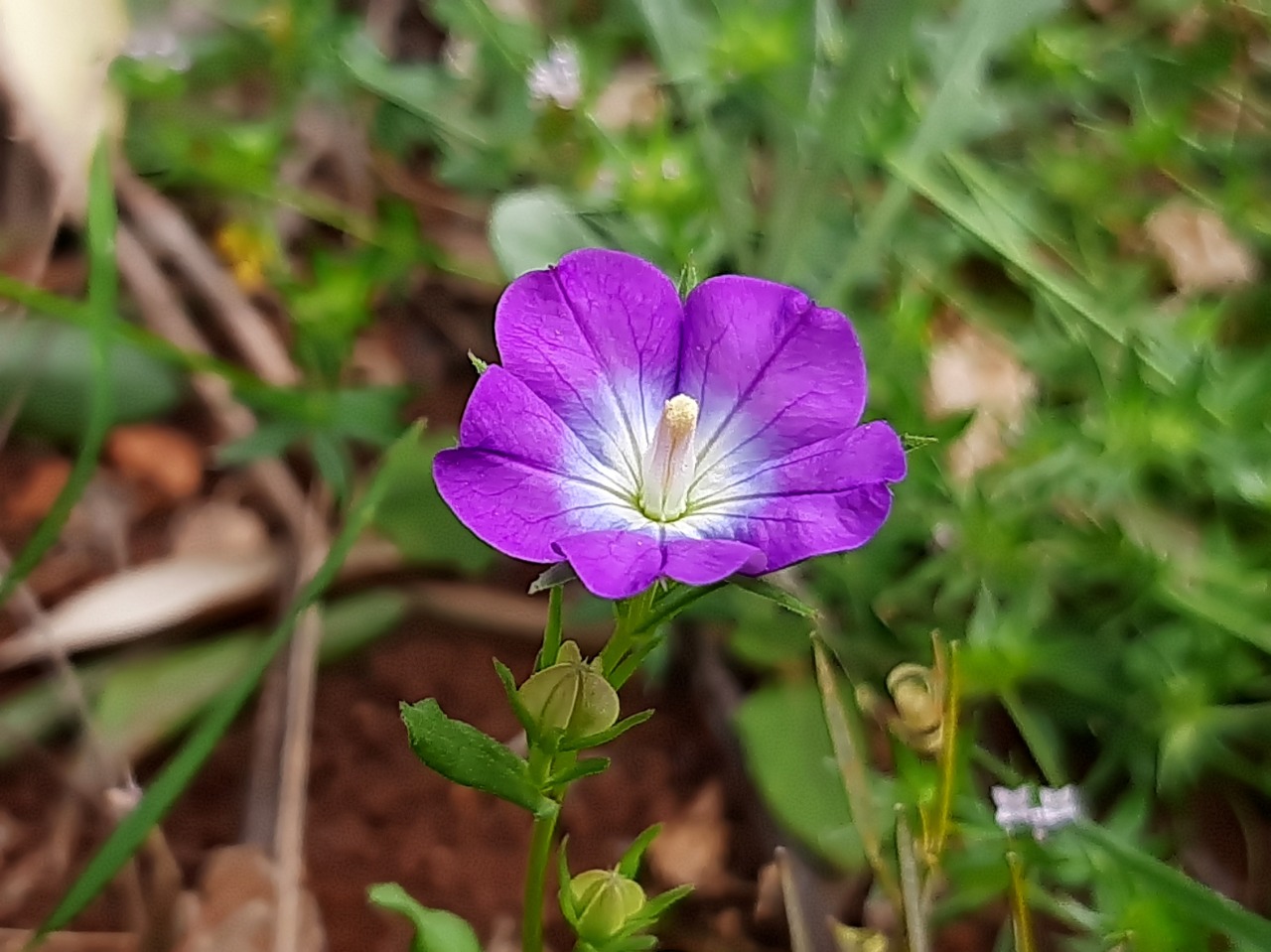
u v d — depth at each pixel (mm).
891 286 128
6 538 114
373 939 95
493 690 110
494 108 141
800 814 98
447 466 69
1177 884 81
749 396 77
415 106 133
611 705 67
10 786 100
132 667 104
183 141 127
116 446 119
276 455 116
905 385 110
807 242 120
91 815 98
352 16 142
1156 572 104
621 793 104
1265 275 140
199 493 118
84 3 125
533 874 75
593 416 76
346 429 114
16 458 118
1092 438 107
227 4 139
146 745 101
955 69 125
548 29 154
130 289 126
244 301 129
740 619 106
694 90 126
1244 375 110
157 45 132
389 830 101
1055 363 120
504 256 119
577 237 120
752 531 72
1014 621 97
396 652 111
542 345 75
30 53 121
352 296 116
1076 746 110
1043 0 126
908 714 85
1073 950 94
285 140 138
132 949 91
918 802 86
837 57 133
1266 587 105
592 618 107
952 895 99
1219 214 136
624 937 74
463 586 114
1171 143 131
